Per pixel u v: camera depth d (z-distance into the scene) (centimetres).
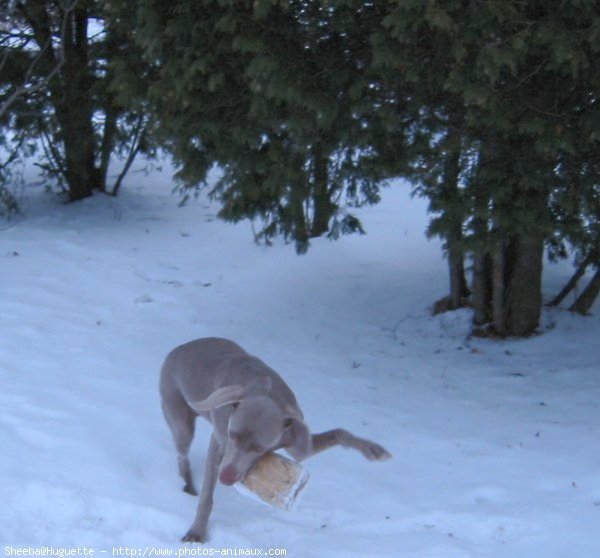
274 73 582
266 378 440
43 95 1098
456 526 492
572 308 788
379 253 996
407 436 587
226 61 611
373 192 734
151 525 471
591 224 636
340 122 618
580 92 584
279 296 870
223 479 414
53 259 927
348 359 718
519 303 756
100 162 1243
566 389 661
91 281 861
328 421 599
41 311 736
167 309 801
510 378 686
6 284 820
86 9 1034
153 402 593
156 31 604
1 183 1135
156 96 628
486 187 613
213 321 783
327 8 590
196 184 698
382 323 812
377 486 527
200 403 431
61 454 514
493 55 539
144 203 1214
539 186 596
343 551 466
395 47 562
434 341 770
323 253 980
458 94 591
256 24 583
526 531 488
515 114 579
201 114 633
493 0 539
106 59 1043
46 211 1167
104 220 1127
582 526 490
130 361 655
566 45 541
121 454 525
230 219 698
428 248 1007
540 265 752
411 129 627
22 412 554
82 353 656
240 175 666
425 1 531
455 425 607
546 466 550
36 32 1060
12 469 495
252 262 969
